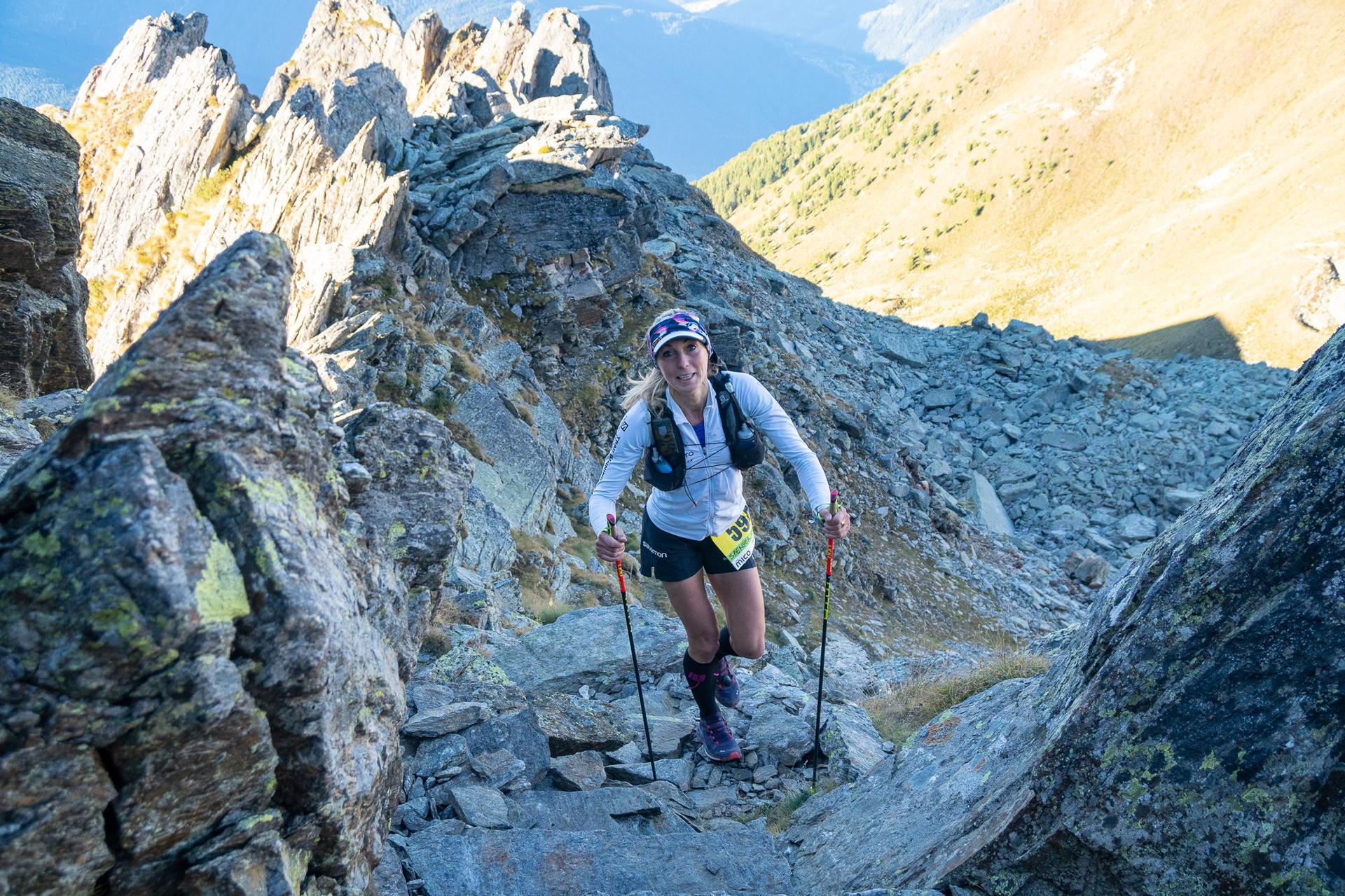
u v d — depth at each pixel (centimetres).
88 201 4606
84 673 211
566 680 761
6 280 1209
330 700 262
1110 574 4100
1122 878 313
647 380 512
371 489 474
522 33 6506
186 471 243
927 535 3784
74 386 1395
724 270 5281
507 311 3183
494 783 524
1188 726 311
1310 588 300
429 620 500
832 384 4869
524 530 2070
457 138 4034
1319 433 317
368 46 6275
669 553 536
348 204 3014
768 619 2539
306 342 2427
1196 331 13162
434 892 405
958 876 349
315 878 281
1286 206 16988
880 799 491
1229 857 293
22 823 210
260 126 4584
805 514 3297
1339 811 279
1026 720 444
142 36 6066
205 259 4034
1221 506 363
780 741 634
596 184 3300
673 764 612
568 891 423
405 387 2175
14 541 217
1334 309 12200
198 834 239
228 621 228
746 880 445
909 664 1100
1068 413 5606
